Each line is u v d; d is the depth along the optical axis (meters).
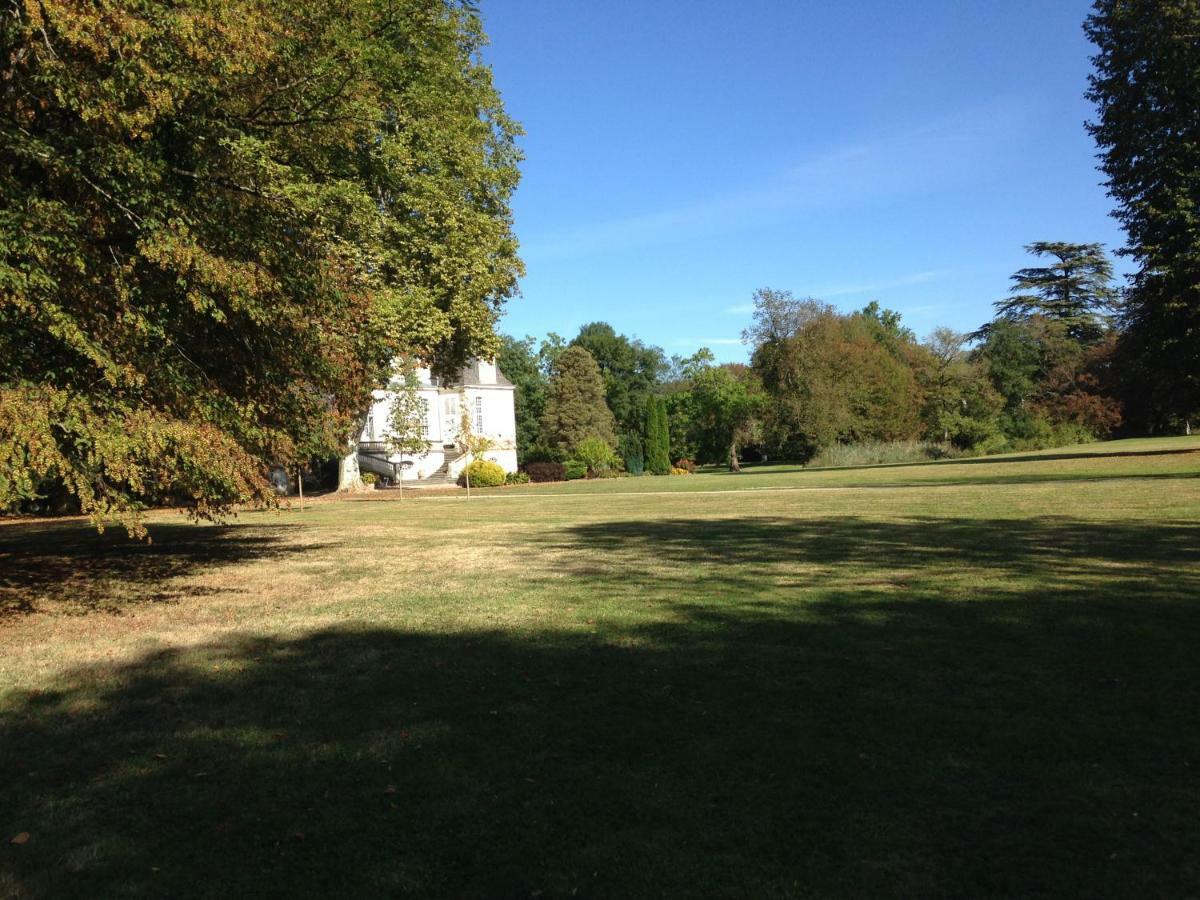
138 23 7.54
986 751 4.21
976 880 3.05
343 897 3.05
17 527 21.00
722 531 14.64
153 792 4.01
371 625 7.57
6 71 7.80
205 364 10.09
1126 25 29.75
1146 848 3.23
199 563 12.05
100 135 7.85
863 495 22.27
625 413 80.69
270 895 3.07
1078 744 4.25
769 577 9.43
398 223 21.80
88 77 7.73
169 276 8.79
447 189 23.88
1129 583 8.16
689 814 3.63
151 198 8.31
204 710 5.23
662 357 89.25
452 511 22.81
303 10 12.07
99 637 7.33
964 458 46.50
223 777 4.17
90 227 7.89
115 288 8.07
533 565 11.06
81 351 7.38
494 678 5.76
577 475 48.91
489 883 3.12
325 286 10.70
